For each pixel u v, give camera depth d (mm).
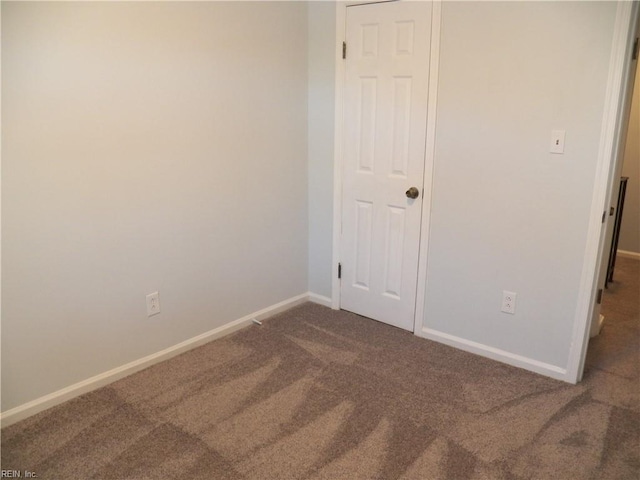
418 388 2432
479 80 2480
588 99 2193
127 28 2236
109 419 2178
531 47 2299
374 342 2924
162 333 2674
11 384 2129
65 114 2092
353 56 2951
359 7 2857
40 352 2197
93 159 2217
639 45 2264
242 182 2928
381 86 2865
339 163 3168
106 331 2422
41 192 2074
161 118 2447
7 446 1996
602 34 2113
